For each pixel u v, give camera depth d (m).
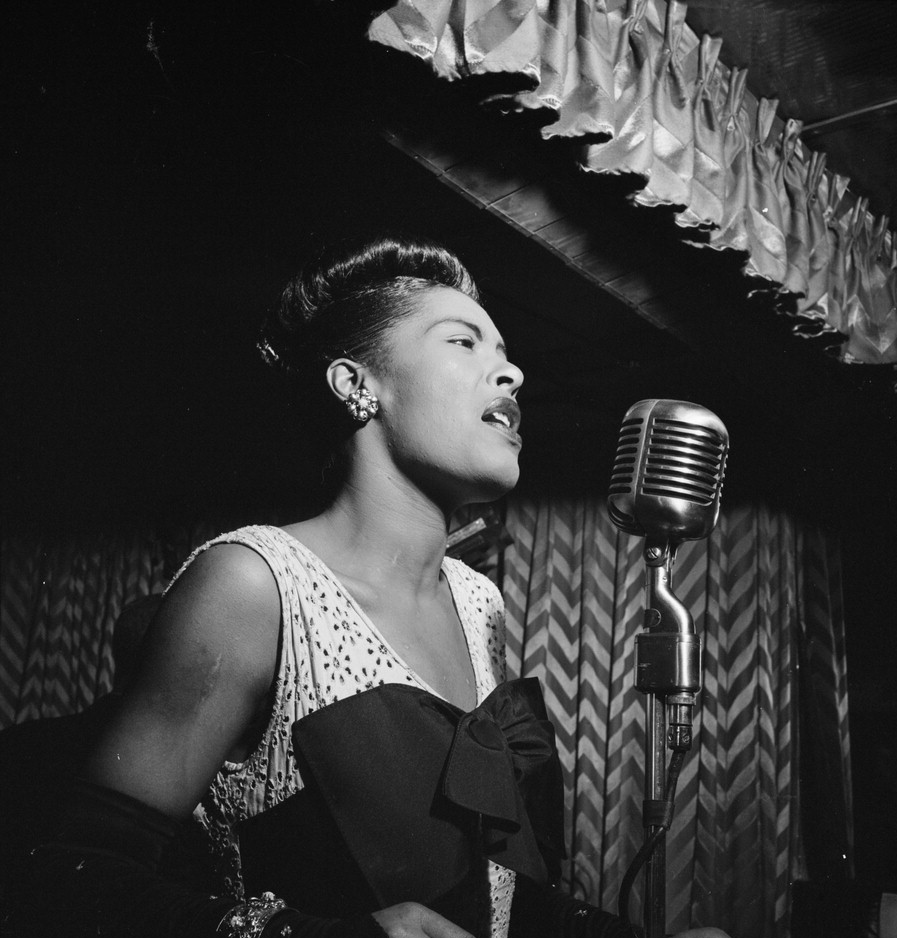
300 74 1.45
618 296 2.23
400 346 1.00
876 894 2.74
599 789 3.00
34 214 1.93
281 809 0.86
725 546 3.14
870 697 3.29
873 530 3.31
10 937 0.78
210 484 3.65
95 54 1.43
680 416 0.88
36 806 1.33
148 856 0.79
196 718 0.83
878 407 2.90
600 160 1.68
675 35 1.93
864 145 2.43
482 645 1.10
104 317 2.51
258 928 0.70
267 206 1.87
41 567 3.72
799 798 3.08
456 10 1.42
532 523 3.26
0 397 3.15
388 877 0.83
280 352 1.09
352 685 0.89
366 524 0.99
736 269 2.07
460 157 1.69
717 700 3.00
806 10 1.99
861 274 2.62
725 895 2.88
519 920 1.01
